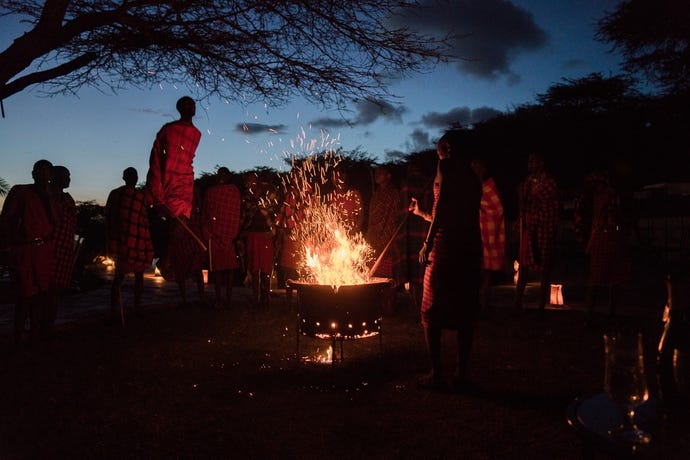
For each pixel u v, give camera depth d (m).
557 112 33.62
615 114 31.89
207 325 7.41
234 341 6.55
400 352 5.93
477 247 4.79
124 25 4.09
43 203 6.16
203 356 5.87
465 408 4.23
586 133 32.22
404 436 3.74
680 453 1.98
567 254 20.22
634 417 2.29
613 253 6.84
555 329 6.82
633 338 2.34
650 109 28.05
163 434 3.79
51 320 6.64
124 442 3.67
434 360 4.73
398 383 4.87
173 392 4.66
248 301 9.36
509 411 4.14
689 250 15.14
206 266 12.63
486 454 3.44
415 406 4.29
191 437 3.76
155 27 3.98
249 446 3.61
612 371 2.34
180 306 8.89
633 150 30.78
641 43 21.72
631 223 6.96
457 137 4.84
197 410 4.26
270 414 4.18
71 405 4.36
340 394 4.60
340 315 5.33
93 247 17.16
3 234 6.03
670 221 16.81
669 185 22.02
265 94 4.23
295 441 3.69
